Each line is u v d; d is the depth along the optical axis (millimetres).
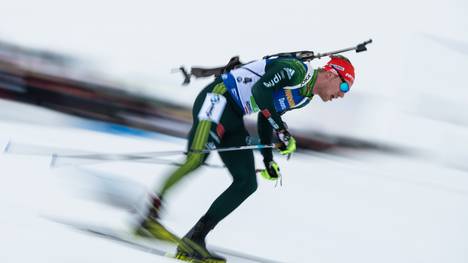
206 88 12398
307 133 22000
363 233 15445
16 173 14680
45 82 21469
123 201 13875
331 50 27141
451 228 16781
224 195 11867
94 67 22453
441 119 24203
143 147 19344
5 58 21562
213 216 11773
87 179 15031
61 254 9914
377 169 20656
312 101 23250
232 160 12062
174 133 21312
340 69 12109
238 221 14805
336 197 17516
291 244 13961
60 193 13883
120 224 12578
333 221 15828
